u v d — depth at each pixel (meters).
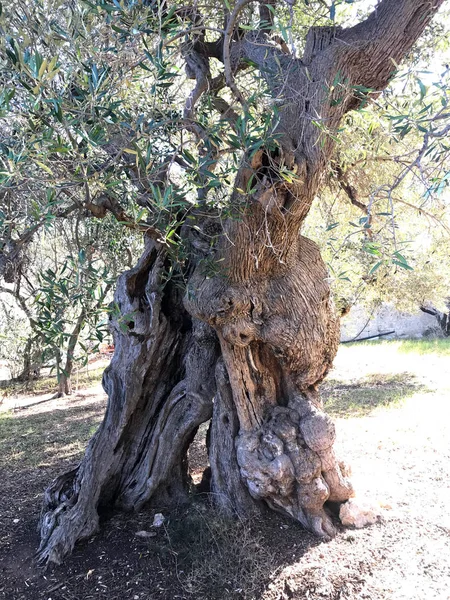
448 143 2.46
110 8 1.97
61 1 2.05
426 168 2.04
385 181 5.44
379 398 8.95
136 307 4.52
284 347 3.88
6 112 1.83
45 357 2.50
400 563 3.68
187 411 4.58
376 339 17.67
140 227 3.06
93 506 4.23
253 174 2.60
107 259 6.27
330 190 5.31
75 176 2.14
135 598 3.41
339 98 2.78
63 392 11.90
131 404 4.50
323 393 9.76
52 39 2.02
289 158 2.79
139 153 2.28
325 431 4.04
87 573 3.70
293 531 4.07
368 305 10.76
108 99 2.16
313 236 5.72
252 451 4.09
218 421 4.41
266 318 3.82
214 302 3.71
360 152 4.51
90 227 6.14
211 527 4.01
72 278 2.79
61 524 4.03
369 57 3.03
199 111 3.14
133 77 2.41
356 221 6.24
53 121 2.10
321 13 4.18
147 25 2.23
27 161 2.00
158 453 4.54
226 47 2.58
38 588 3.60
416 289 10.02
